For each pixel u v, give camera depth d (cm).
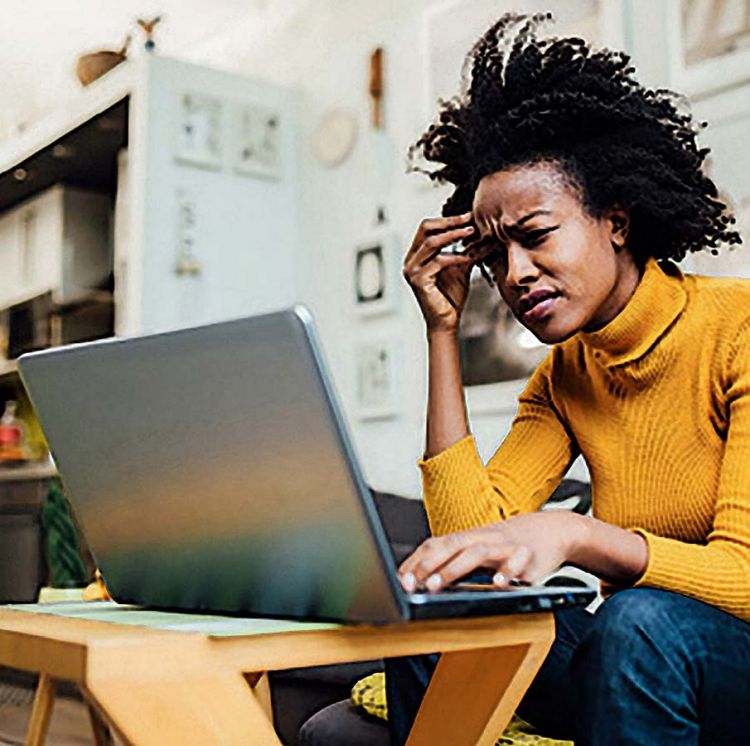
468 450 132
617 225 125
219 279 359
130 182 348
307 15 386
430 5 334
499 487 138
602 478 134
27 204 442
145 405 88
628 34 268
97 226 429
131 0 426
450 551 88
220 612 94
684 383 124
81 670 70
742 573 100
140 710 71
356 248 349
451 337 136
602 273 121
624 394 129
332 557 79
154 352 84
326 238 366
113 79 362
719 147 245
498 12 308
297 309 74
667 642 94
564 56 131
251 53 411
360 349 342
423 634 84
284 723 218
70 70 464
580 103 122
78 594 275
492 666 92
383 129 346
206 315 355
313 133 376
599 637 96
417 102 335
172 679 73
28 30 449
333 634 80
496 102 132
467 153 138
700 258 243
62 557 338
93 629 79
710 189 141
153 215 346
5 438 437
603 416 133
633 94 133
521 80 130
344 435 75
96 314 423
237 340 78
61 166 407
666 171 127
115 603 107
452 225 133
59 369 94
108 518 99
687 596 99
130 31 450
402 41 343
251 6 412
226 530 87
